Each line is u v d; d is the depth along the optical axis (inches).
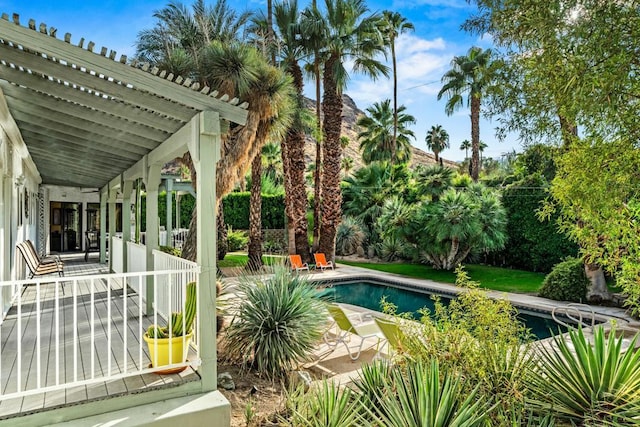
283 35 574.2
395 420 109.8
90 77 142.4
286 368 195.6
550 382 127.8
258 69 350.3
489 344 132.0
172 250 397.1
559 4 117.5
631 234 135.3
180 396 140.1
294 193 625.6
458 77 810.2
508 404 119.6
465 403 106.2
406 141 1157.7
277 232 858.1
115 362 155.9
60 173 396.5
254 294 212.2
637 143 115.0
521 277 500.4
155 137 195.6
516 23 133.3
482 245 529.0
